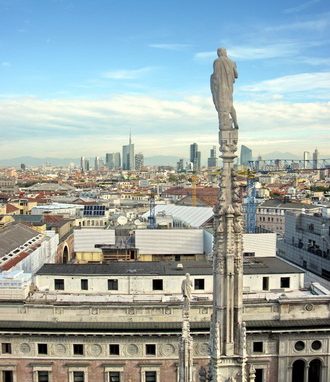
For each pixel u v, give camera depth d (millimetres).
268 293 67812
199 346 57844
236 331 19625
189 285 25562
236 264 19531
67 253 132000
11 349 59469
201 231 92312
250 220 114188
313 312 61031
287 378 60125
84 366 59469
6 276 63062
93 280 68125
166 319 59969
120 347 59312
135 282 68062
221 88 18703
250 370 21953
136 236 93000
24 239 97875
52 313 60062
